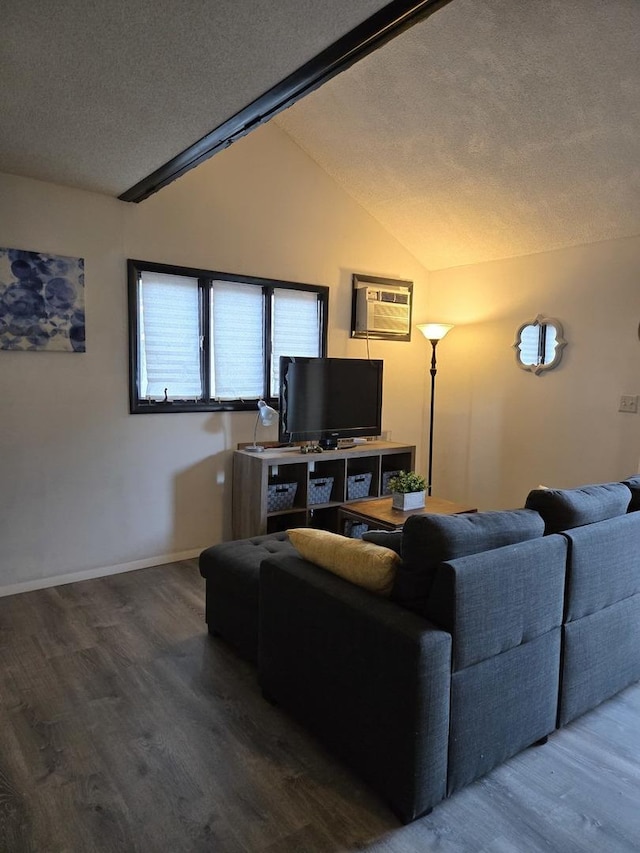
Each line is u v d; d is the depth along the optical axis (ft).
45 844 5.45
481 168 12.23
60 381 11.36
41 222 10.85
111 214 11.62
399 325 16.28
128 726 7.22
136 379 12.23
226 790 6.18
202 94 7.45
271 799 6.07
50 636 9.50
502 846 5.51
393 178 13.82
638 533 7.89
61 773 6.38
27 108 7.82
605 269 12.76
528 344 14.44
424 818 5.84
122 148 9.21
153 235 12.16
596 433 13.14
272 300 14.03
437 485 17.15
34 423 11.16
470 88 10.35
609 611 7.63
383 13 5.79
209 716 7.45
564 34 8.65
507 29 8.93
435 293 16.97
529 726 6.73
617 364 12.67
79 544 11.89
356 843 5.52
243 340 13.70
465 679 5.96
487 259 15.29
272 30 6.05
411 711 5.62
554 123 10.35
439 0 5.59
